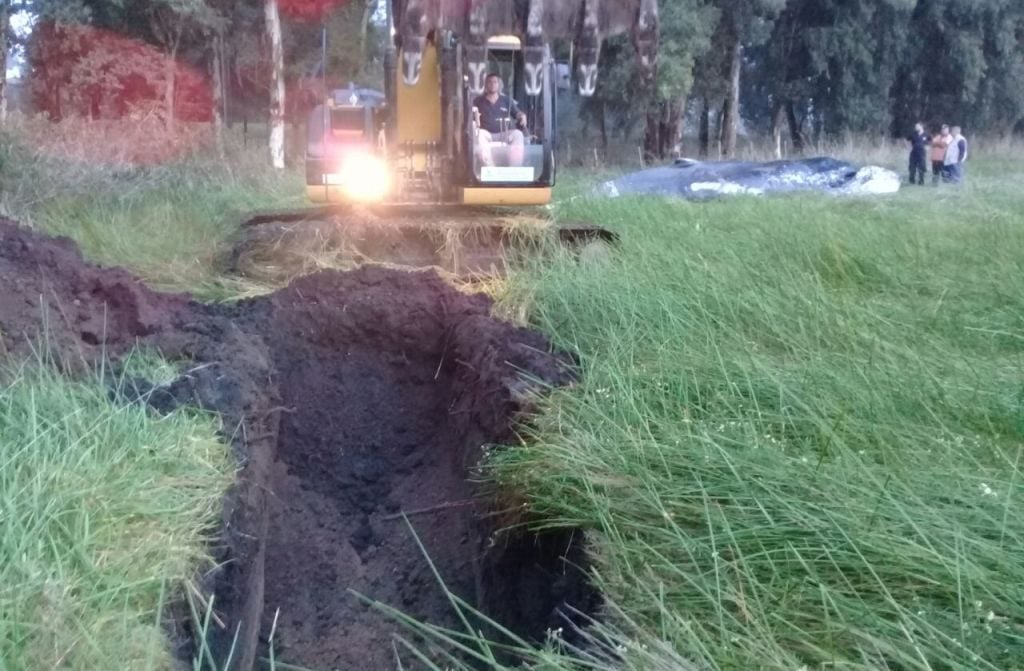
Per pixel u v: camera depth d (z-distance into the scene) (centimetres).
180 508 453
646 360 658
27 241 683
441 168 1072
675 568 401
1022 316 712
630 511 472
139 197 1395
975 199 1622
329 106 1138
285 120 2791
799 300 740
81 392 527
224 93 2806
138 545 413
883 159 2870
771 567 395
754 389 575
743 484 447
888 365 595
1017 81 3625
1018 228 1050
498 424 631
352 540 691
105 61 2355
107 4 2370
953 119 3669
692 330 697
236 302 881
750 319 720
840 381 562
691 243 988
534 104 1050
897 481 439
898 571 378
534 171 1049
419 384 835
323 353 827
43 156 1377
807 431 522
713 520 438
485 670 513
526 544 545
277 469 699
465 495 653
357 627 590
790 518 416
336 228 1025
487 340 729
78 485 423
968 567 364
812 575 378
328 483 754
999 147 3372
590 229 1061
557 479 516
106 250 1067
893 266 896
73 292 673
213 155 1952
